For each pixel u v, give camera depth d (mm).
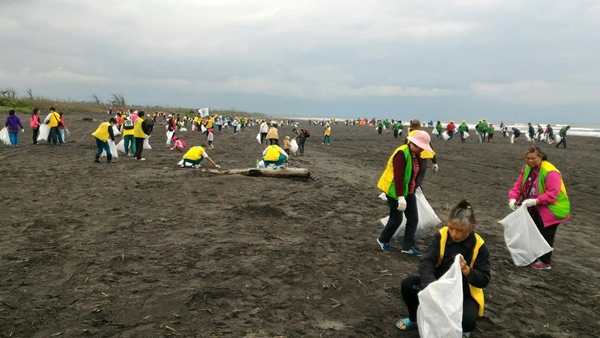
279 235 6957
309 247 6387
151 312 4160
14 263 5289
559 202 6172
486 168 19094
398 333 4031
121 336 3715
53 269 5164
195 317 4098
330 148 28906
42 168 13031
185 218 7730
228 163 16891
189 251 5941
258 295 4664
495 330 4246
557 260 6754
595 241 8039
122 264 5387
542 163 6297
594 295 5332
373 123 86188
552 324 4488
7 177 11258
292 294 4746
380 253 6332
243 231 7062
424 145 5840
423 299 3451
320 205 9406
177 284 4828
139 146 15961
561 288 5523
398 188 5938
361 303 4637
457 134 52062
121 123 28234
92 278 4930
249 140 32188
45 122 20078
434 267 3875
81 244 6113
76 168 13297
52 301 4344
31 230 6691
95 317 4039
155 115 57500
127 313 4125
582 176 17328
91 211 8031
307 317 4238
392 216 6281
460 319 3359
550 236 6258
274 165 13328
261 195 10023
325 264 5688
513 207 6426
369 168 18000
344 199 10273
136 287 4715
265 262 5645
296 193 10539
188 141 27719
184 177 12023
